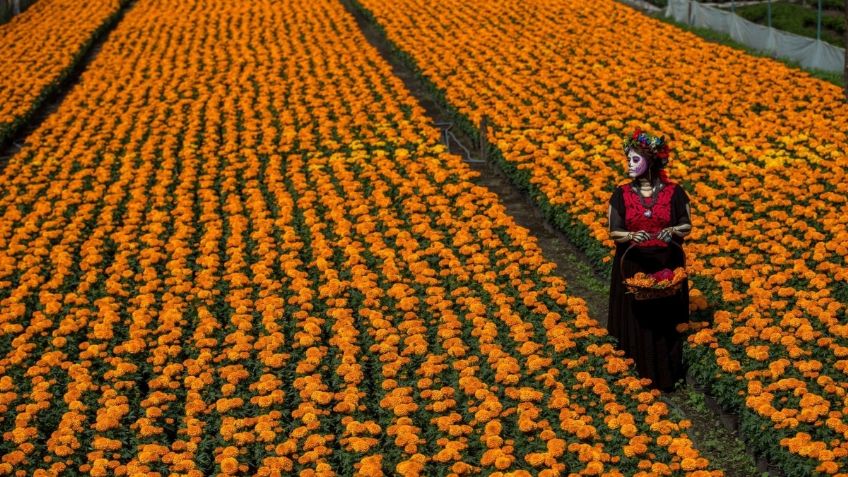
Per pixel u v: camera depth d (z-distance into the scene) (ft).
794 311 36.17
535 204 52.01
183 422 33.22
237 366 35.37
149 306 41.98
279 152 61.05
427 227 46.91
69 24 98.07
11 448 32.27
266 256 45.32
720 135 57.98
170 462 30.89
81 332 39.99
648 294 33.58
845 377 32.42
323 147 61.52
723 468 31.04
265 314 39.37
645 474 28.12
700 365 34.06
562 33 85.25
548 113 63.82
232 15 102.12
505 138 59.41
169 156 61.11
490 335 36.32
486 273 41.65
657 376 34.71
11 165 61.31
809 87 65.57
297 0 109.09
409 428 30.73
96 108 72.54
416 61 79.41
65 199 54.90
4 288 44.91
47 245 49.32
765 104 62.64
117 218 52.65
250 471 30.83
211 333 38.73
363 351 37.22
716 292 38.45
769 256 41.98
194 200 55.42
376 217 49.57
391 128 63.05
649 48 78.54
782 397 31.60
